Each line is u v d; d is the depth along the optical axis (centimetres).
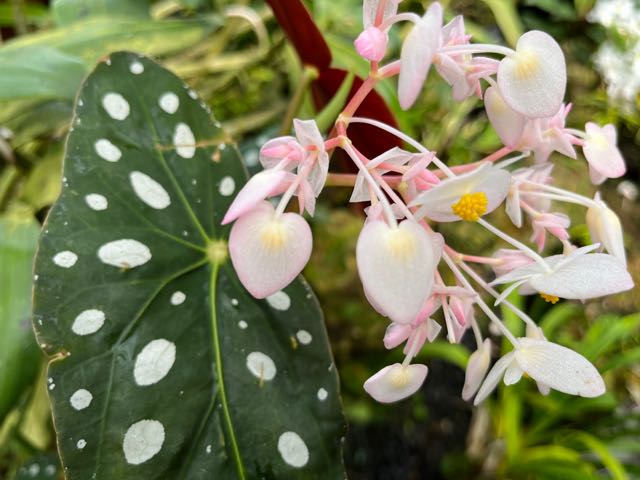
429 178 12
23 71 19
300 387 16
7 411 17
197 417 15
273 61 29
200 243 16
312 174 12
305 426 16
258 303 16
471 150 35
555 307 40
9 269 19
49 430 25
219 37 28
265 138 28
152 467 14
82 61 20
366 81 13
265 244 11
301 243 11
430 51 10
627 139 42
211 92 30
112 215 15
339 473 16
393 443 39
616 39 37
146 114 16
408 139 12
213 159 17
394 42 25
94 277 14
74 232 14
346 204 36
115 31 24
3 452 28
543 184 14
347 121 13
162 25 25
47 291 14
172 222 16
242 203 11
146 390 14
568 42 37
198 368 15
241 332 16
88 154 15
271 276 11
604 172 14
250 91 34
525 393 38
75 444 13
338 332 35
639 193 42
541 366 12
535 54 12
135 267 15
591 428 37
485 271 34
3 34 34
